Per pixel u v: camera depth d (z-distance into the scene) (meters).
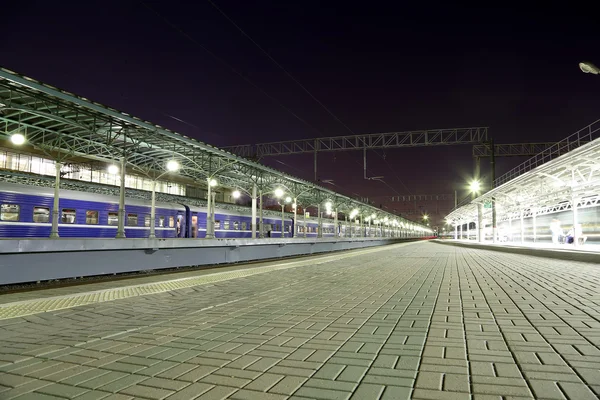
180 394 3.06
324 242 33.59
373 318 5.84
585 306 6.56
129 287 9.71
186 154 22.41
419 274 12.69
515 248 28.28
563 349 4.09
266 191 32.81
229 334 4.97
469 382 3.22
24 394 3.10
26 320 6.03
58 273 11.88
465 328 5.12
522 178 25.11
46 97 13.42
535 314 5.96
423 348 4.23
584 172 22.14
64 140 18.91
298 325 5.44
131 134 18.58
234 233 33.97
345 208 49.59
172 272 15.86
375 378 3.35
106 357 4.05
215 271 15.73
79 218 21.09
